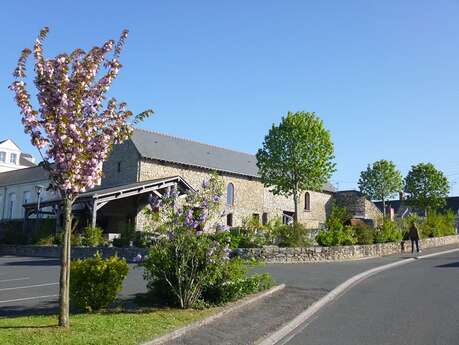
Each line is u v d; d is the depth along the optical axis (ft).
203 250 34.91
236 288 37.47
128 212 111.34
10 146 197.47
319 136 126.93
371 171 210.59
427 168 177.58
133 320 29.48
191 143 141.18
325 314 35.27
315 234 84.84
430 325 31.14
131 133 28.73
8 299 39.19
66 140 25.64
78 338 24.53
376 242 93.81
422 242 109.29
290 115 127.85
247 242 74.33
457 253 95.30
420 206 177.78
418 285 48.62
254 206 144.15
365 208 169.48
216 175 37.19
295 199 127.75
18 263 73.97
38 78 26.27
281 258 71.97
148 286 36.24
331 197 175.42
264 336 28.22
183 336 27.22
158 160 119.44
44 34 26.58
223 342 26.61
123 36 28.02
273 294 41.75
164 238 35.01
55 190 27.71
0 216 157.38
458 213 223.30
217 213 39.75
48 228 105.09
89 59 26.96
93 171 26.73
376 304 38.78
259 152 131.13
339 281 50.60
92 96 27.12
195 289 34.45
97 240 87.71
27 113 25.66
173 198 36.11
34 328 26.55
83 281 32.48
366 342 27.43
